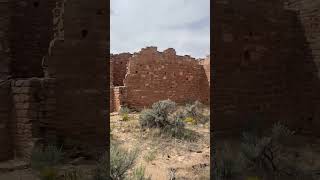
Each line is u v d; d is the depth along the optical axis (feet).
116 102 100.48
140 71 103.71
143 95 103.91
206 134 63.62
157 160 45.34
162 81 107.86
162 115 65.21
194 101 113.91
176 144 54.39
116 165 30.48
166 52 109.19
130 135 59.82
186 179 37.40
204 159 46.60
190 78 114.62
